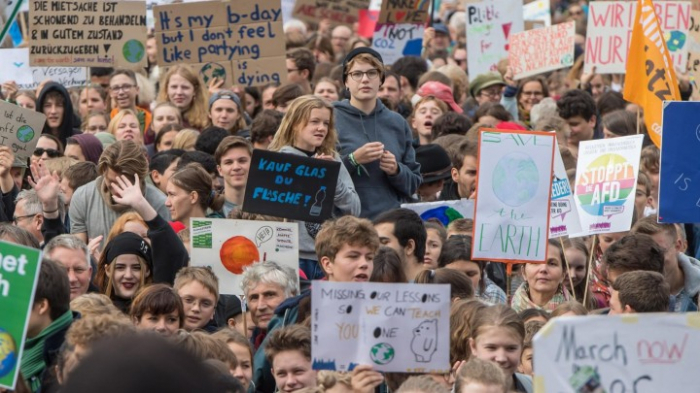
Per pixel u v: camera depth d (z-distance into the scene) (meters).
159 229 19.94
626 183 21.52
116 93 32.91
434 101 30.36
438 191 26.09
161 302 17.38
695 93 29.53
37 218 22.38
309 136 22.27
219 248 20.75
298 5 44.59
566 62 36.19
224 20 32.66
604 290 22.28
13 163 25.31
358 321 13.99
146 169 23.41
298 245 21.19
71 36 32.50
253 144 27.03
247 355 16.77
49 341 14.97
